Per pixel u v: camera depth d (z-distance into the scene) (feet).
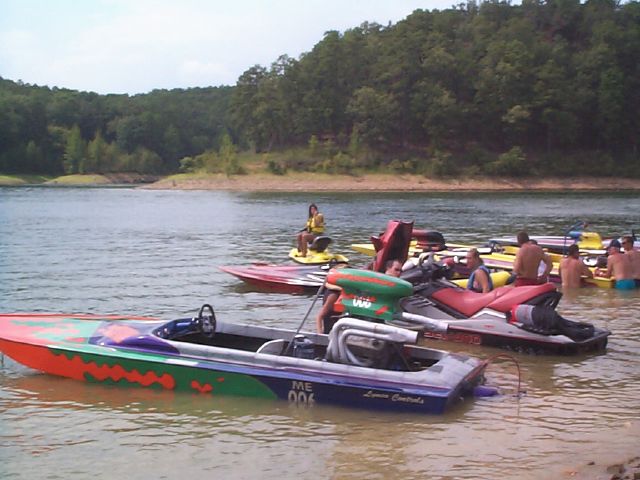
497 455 21.86
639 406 26.55
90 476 20.53
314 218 65.72
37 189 324.60
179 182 328.49
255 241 89.04
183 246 83.05
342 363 26.68
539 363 32.86
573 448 22.41
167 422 24.47
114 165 474.90
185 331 29.86
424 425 24.31
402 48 387.34
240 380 26.40
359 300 27.73
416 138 378.53
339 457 21.72
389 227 36.50
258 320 41.01
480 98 373.40
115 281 55.83
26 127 476.95
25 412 25.39
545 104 369.91
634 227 114.32
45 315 32.12
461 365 27.25
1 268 63.16
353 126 390.01
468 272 53.78
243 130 451.94
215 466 21.15
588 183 339.77
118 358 27.58
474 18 486.38
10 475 20.58
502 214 147.13
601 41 410.72
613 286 54.13
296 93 405.59
